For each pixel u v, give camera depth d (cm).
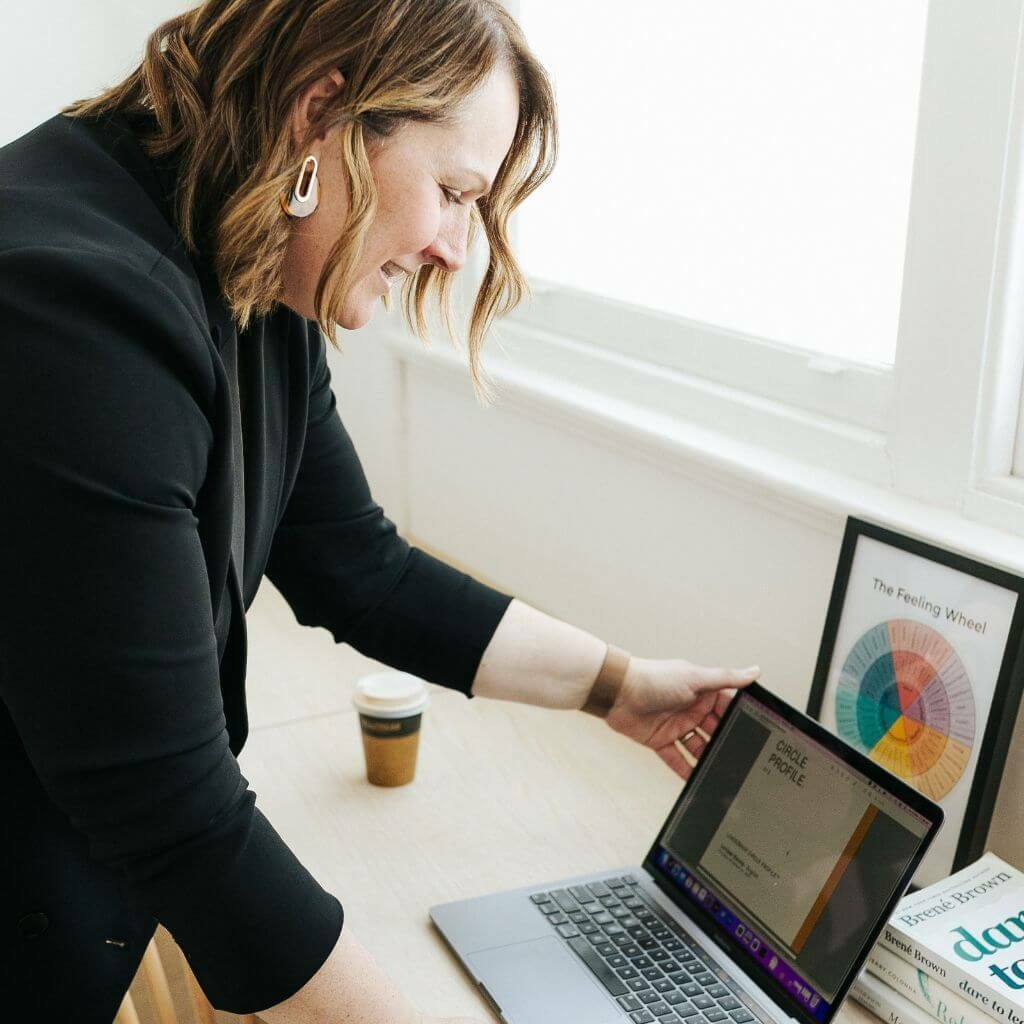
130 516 67
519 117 85
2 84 196
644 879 113
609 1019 95
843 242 131
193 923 75
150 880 75
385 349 193
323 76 74
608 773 132
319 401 109
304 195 76
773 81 136
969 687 107
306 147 75
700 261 150
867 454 125
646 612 152
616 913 108
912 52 120
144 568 68
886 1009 96
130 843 73
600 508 157
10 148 79
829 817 102
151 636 69
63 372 65
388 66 74
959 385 113
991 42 105
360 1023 79
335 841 120
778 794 106
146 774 71
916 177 114
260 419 90
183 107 77
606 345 162
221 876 74
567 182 169
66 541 66
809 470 129
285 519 111
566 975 100
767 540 133
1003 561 105
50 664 68
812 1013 95
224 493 77
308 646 162
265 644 162
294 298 83
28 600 67
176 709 71
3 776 81
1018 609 103
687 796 114
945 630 109
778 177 138
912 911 99
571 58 164
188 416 71
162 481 69
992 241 108
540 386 162
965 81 108
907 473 120
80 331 66
